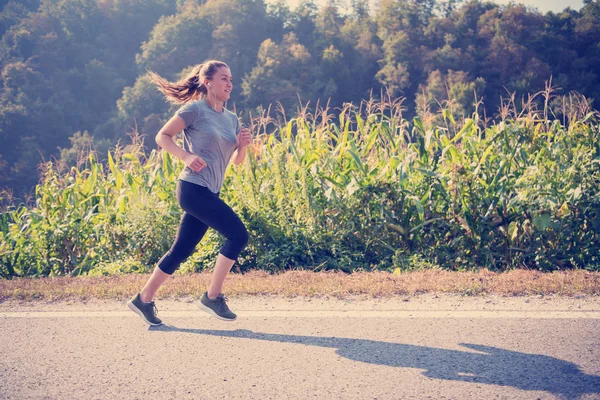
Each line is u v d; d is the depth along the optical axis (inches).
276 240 244.5
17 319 163.3
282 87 3319.4
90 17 5423.2
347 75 3659.0
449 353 126.0
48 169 300.7
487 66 3201.3
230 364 123.5
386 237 248.4
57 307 175.8
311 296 176.4
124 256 266.2
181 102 158.6
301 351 130.0
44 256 281.9
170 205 271.0
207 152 147.7
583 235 234.7
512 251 238.5
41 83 4411.9
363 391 108.3
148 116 3533.5
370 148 276.7
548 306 157.5
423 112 295.3
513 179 247.3
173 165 289.1
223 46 4237.2
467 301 164.9
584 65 3070.9
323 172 260.4
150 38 4859.7
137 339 141.7
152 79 156.4
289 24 4995.1
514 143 260.2
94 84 4658.0
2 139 3794.3
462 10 4153.5
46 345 139.3
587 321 144.2
